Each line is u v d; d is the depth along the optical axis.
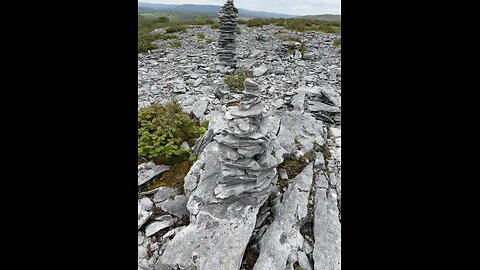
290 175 5.91
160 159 6.50
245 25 25.72
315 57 16.03
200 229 4.54
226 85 11.32
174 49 18.25
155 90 11.27
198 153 6.55
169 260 4.22
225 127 4.86
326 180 5.90
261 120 5.05
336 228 4.74
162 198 5.54
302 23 25.62
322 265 4.19
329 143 7.35
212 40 20.72
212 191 5.03
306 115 7.96
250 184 4.86
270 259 4.16
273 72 13.12
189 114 8.41
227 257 4.16
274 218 4.93
